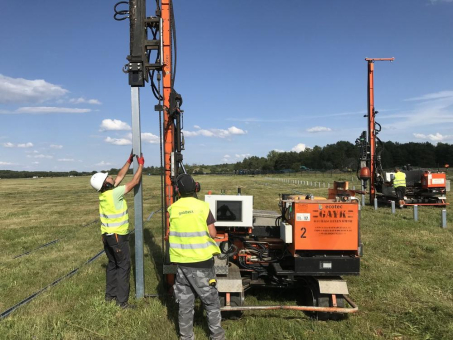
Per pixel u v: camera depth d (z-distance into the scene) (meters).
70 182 60.16
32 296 5.48
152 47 5.27
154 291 5.55
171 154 5.20
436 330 4.18
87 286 5.89
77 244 9.29
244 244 5.14
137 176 5.03
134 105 5.11
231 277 4.50
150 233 10.55
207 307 3.69
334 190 5.86
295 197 5.15
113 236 4.78
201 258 3.62
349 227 4.52
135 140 5.11
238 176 66.06
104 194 4.82
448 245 8.34
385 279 5.98
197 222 3.65
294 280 4.95
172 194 5.27
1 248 9.02
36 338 4.05
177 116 5.34
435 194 16.05
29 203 21.77
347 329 4.28
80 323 4.43
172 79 5.38
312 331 4.21
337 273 4.48
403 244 8.46
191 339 3.70
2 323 4.43
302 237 4.52
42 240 9.96
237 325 4.37
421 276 6.16
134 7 5.02
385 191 16.98
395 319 4.52
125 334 4.15
